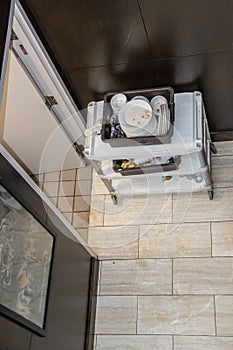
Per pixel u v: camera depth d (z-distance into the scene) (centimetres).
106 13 208
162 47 224
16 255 173
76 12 208
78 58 232
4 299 161
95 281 257
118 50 227
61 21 212
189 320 238
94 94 253
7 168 172
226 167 272
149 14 207
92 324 245
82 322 236
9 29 172
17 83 231
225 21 208
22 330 173
